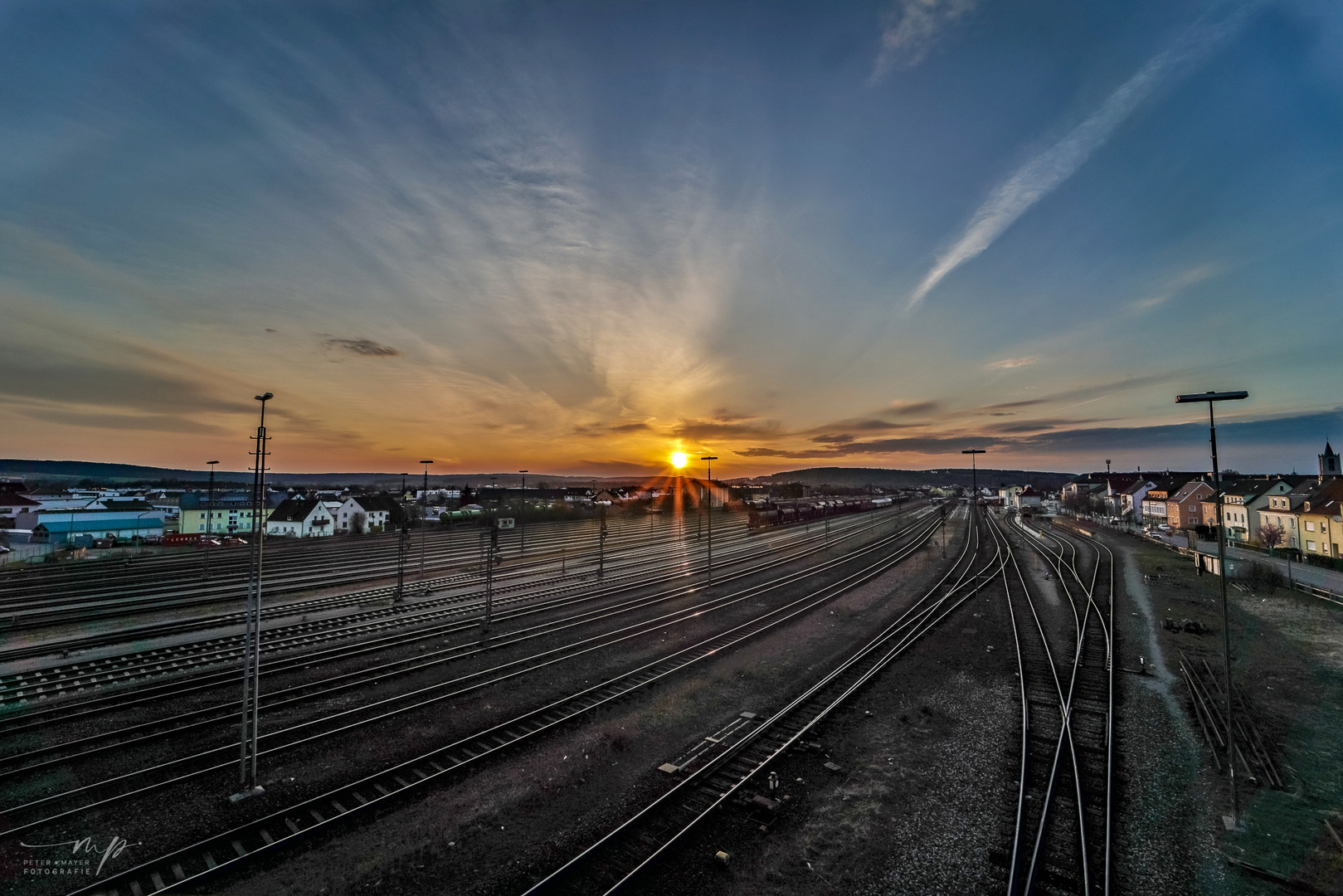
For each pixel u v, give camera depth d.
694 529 87.44
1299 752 16.72
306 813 13.25
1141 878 11.39
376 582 41.72
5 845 11.99
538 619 31.47
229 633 28.16
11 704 19.19
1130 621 31.92
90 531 71.44
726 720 18.62
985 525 97.19
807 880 11.28
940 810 13.63
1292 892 10.98
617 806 13.71
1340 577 43.88
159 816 13.09
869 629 30.22
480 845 12.33
